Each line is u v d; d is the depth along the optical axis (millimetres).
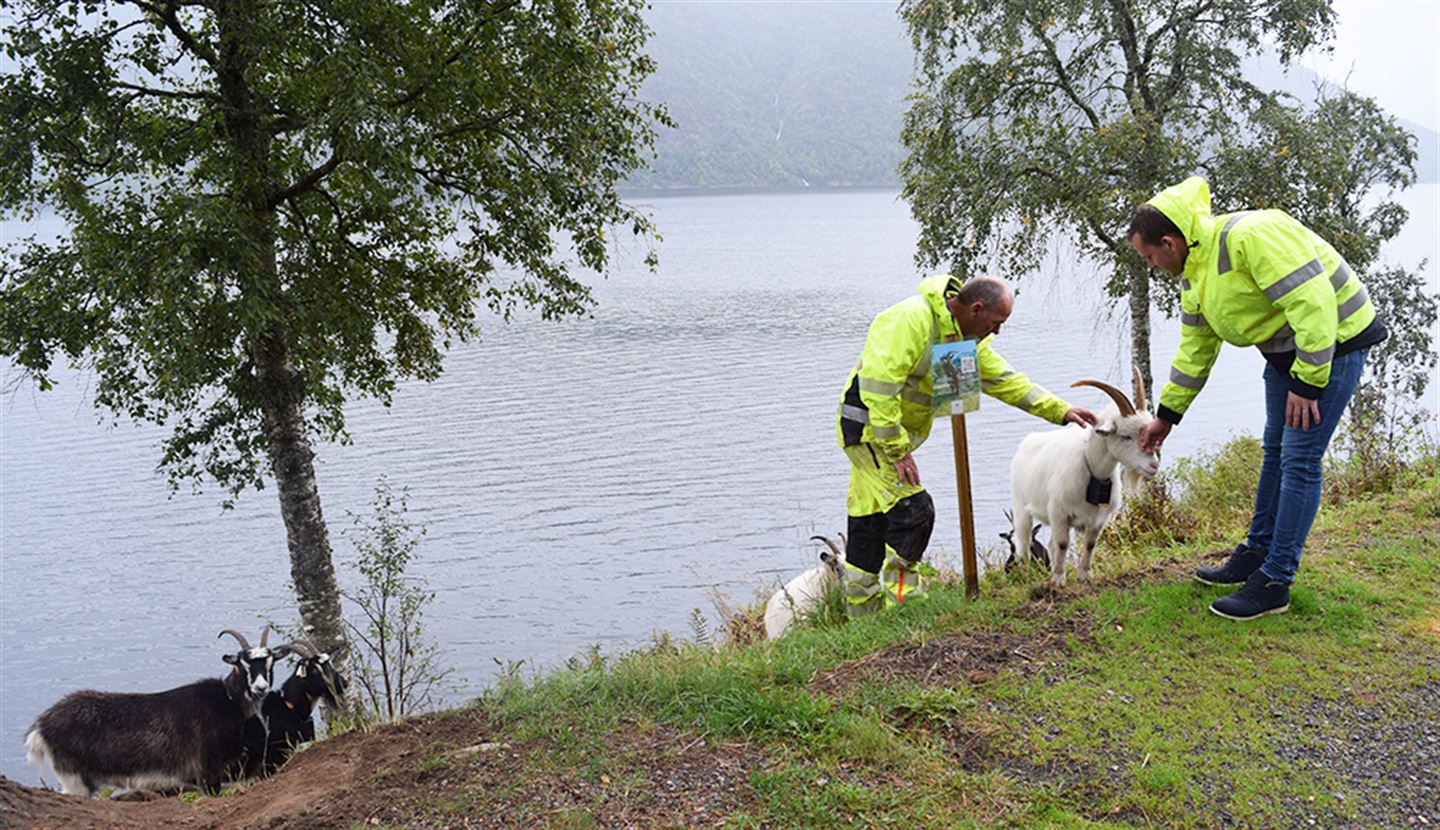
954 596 6566
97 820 4887
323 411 14125
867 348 6137
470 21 11664
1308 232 5145
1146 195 17688
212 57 11555
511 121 12984
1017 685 5066
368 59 10922
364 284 13188
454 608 39375
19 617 43094
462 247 13930
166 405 12836
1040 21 19203
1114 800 4207
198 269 10625
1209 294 5414
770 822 4113
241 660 8695
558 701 5285
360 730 5664
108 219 11242
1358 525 7227
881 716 4832
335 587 12961
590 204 13461
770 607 8227
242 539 55344
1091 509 6426
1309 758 4445
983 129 20750
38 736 8227
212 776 8633
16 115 10812
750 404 86625
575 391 95312
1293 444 5352
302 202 13328
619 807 4258
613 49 13234
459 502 57875
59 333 11430
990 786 4305
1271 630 5465
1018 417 73625
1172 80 19578
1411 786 4266
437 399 92375
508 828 4180
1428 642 5332
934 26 20109
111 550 53281
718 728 4793
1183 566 6570
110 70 11156
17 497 64500
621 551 47344
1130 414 6102
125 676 36750
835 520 51906
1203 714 4758
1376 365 27969
